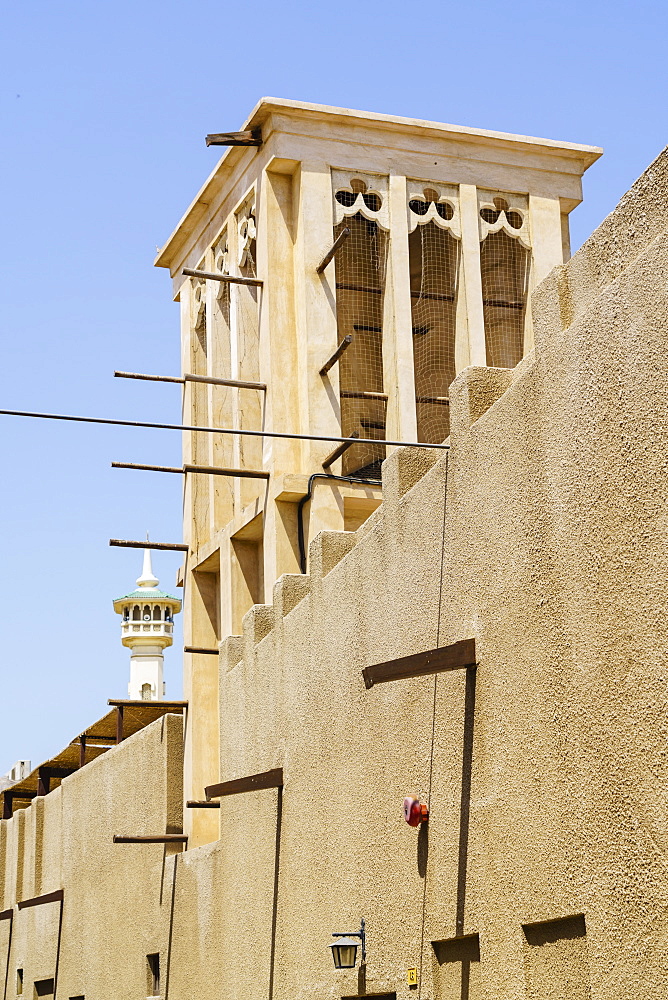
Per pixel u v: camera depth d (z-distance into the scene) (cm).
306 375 1777
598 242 866
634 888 776
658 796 756
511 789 932
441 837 1041
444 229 1922
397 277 1853
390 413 1828
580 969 850
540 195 1961
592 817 824
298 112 1847
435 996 1039
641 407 790
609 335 829
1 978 2898
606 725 813
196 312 2106
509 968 920
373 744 1193
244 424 1872
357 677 1241
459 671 1024
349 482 1764
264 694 1524
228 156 1944
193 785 1925
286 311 1825
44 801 2695
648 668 771
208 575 2052
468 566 1020
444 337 1914
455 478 1053
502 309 1948
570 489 870
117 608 5784
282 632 1477
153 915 1917
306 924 1330
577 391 866
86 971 2252
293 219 1855
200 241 2097
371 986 1158
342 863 1248
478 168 1933
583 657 844
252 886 1513
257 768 1526
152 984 1928
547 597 895
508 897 927
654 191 808
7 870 2933
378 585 1202
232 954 1565
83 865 2338
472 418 1036
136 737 2114
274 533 1753
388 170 1880
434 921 1042
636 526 790
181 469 1752
